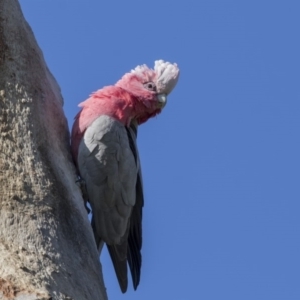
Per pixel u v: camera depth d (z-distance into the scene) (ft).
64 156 34.96
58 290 27.81
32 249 29.09
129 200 38.52
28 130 32.81
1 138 32.32
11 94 33.32
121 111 39.17
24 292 27.07
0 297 26.78
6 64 33.83
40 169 31.96
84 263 30.07
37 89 34.35
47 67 36.65
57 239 29.96
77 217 31.68
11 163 31.76
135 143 39.70
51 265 28.73
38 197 30.99
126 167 38.14
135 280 40.24
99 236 38.88
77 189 34.06
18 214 30.17
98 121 37.88
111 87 40.29
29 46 34.99
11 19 34.65
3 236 29.37
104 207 38.17
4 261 28.25
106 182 37.65
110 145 37.65
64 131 36.09
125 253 38.96
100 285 30.09
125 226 38.75
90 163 37.29
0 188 30.91
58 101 35.99
